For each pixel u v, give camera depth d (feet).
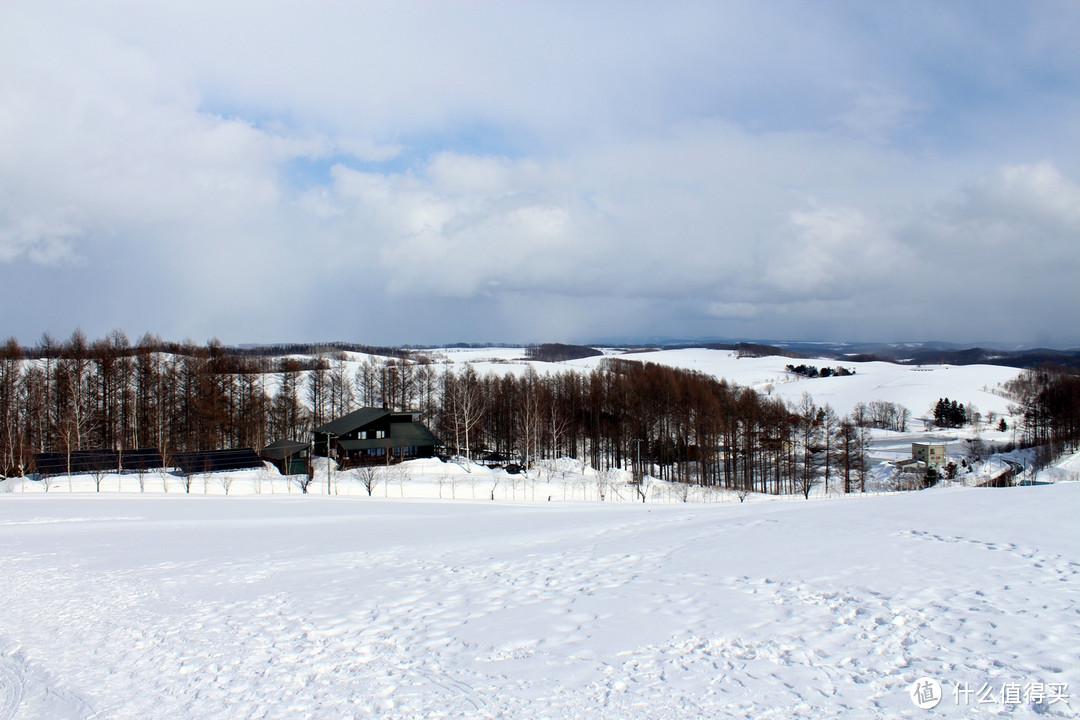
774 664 29.17
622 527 78.07
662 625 35.55
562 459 227.61
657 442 253.65
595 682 29.14
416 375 320.09
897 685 26.08
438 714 27.53
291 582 54.34
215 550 71.97
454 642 36.35
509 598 44.75
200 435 221.87
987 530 50.88
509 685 29.71
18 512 115.44
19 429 198.49
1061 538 46.14
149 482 171.94
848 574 41.22
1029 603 32.83
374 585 51.57
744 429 244.01
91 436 217.97
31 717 30.71
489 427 271.69
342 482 180.55
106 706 31.32
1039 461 222.89
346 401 286.46
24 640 41.81
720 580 43.45
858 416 300.40
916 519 59.21
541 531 78.84
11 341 230.68
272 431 256.52
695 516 86.33
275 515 110.83
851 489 216.13
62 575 60.18
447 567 57.21
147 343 259.80
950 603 33.88
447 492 169.78
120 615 46.62
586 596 43.11
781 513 75.66
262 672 34.32
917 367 641.40
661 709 25.98
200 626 43.01
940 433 372.79
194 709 30.30
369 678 32.27
